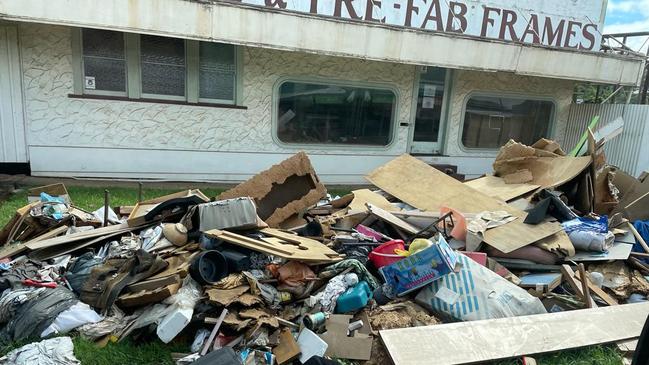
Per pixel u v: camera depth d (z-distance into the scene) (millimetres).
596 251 4363
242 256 3379
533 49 8562
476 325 3141
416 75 8969
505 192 5707
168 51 7180
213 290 3086
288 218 4598
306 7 7652
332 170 8773
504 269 4000
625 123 9562
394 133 9148
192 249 3672
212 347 2834
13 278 3289
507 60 8430
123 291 3168
